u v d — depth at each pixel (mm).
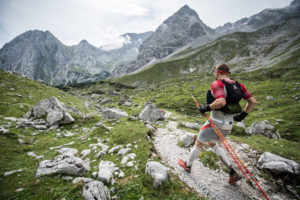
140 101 63656
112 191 4461
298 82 78000
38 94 30016
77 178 4871
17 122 12797
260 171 6332
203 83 117500
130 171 5504
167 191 4398
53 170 5141
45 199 3982
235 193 4988
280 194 5145
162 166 5168
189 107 61062
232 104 3803
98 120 16391
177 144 9258
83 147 8531
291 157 7293
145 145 7711
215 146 5148
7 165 5832
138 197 4188
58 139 10539
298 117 38594
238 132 16828
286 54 153000
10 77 33844
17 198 4004
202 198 4398
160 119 20922
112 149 7633
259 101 59188
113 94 148000
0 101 19328
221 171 6277
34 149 8227
